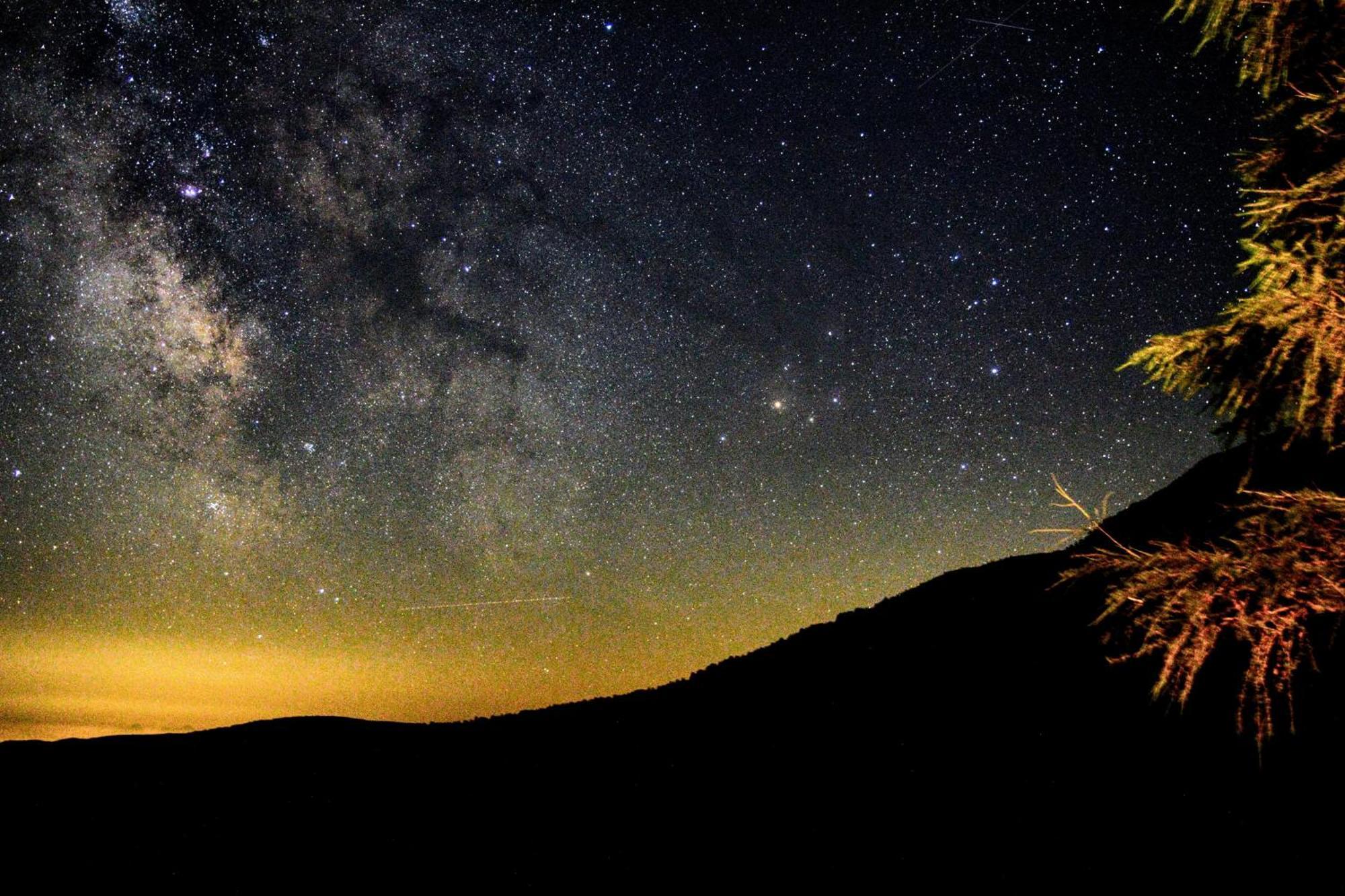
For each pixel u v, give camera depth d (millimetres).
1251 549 2613
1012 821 8156
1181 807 7270
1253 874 6141
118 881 9758
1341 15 2566
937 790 9430
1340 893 5641
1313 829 6309
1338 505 2479
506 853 10117
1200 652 2676
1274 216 2576
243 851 10555
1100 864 6977
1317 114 2516
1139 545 12859
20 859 10328
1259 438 2680
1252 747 7555
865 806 9586
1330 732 7121
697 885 8555
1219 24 2711
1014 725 10422
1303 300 2396
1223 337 2543
